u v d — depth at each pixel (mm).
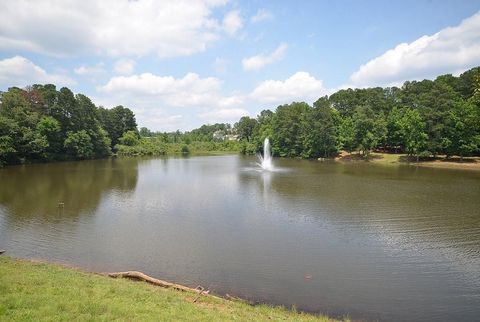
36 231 26750
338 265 20547
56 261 20688
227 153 149375
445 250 23109
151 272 19312
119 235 25969
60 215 31750
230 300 15727
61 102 98188
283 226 28594
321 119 103875
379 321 14492
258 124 155250
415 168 74938
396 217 31281
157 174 64188
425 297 16672
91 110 112312
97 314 11266
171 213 32938
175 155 134250
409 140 85875
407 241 24906
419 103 90312
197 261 21000
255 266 20281
